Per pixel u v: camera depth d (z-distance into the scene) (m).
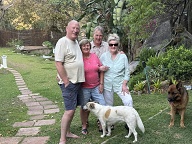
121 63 4.39
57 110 6.54
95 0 11.67
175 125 4.60
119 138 4.22
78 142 4.25
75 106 4.14
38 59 20.48
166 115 5.13
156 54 9.86
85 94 4.43
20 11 22.91
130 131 4.20
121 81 4.41
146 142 4.02
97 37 4.63
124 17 9.08
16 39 28.73
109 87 4.47
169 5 9.33
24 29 28.00
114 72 4.41
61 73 3.93
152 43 11.05
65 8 20.11
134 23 8.23
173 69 7.79
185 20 10.91
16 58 20.78
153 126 4.64
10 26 30.58
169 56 8.16
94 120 5.31
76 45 4.09
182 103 4.46
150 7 7.75
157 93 7.22
